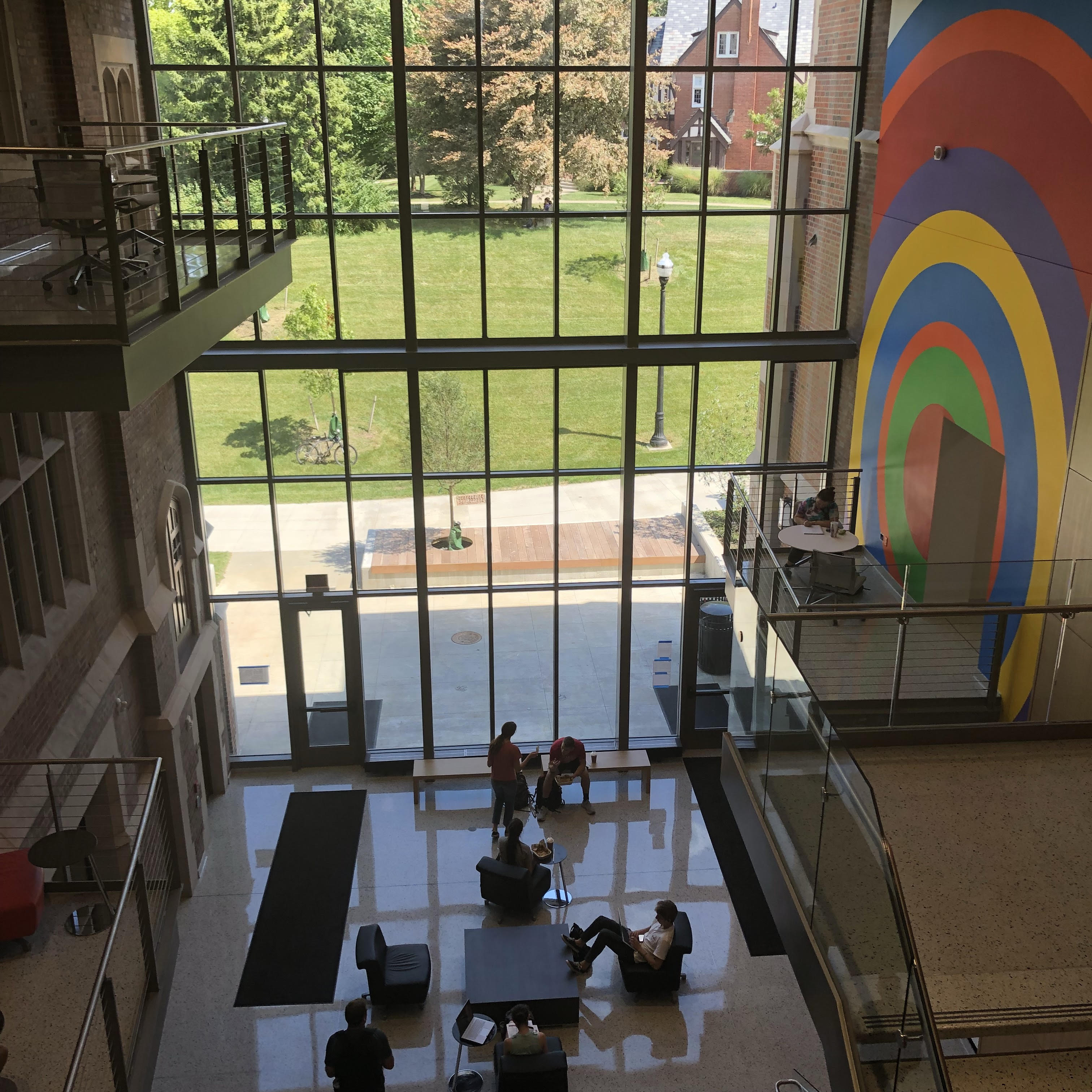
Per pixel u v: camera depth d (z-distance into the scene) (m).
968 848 6.52
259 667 13.17
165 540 11.13
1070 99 7.89
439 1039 9.19
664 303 12.16
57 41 8.70
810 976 6.37
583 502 12.73
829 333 12.49
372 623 13.02
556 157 11.55
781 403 12.67
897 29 10.74
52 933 6.58
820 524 11.39
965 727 7.77
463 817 12.48
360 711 13.30
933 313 10.20
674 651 13.45
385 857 11.73
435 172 11.52
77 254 8.18
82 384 5.89
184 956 10.27
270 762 13.46
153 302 6.82
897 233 10.93
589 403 12.36
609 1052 9.02
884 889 5.09
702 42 11.30
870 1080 5.47
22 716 7.71
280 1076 8.86
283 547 12.72
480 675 13.30
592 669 13.41
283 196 11.49
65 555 8.99
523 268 11.92
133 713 10.31
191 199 11.24
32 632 8.11
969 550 10.22
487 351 11.94
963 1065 5.09
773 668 7.45
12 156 7.93
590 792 12.96
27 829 7.38
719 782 13.12
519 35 11.14
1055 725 7.78
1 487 7.51
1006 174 8.80
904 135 10.69
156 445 11.15
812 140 11.81
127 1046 5.75
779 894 7.04
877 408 11.62
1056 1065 5.10
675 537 12.95
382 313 11.99
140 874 6.04
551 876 11.14
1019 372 8.73
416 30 11.03
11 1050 5.72
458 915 10.78
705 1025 9.34
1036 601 8.35
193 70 11.08
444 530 12.70
